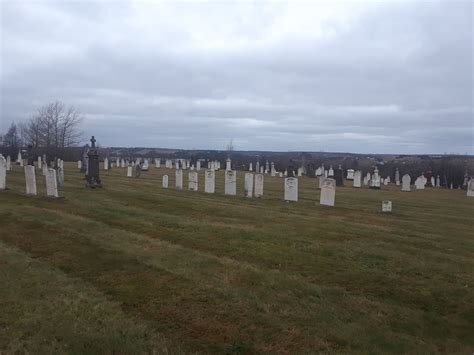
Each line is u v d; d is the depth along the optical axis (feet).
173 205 56.13
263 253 32.71
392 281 27.89
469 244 41.45
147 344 18.29
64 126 190.80
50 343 17.90
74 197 59.41
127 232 37.76
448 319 23.38
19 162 168.96
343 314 22.58
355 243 37.78
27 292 23.12
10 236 35.47
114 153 339.98
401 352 19.30
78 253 30.68
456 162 202.08
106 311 21.16
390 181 173.99
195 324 20.43
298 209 59.52
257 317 21.35
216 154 331.57
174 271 27.12
